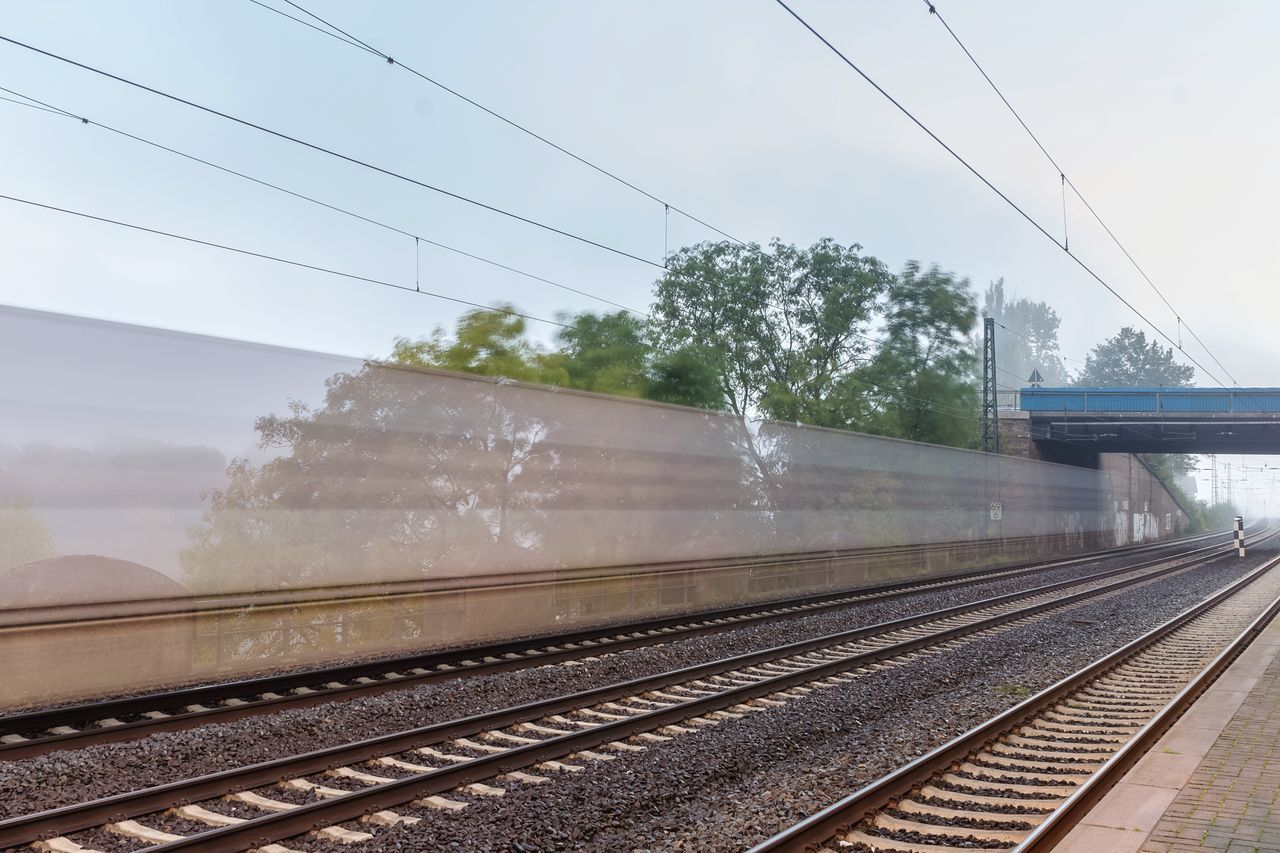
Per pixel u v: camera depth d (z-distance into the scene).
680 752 7.95
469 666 11.54
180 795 6.50
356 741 7.80
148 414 10.18
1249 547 53.97
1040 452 48.00
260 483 11.26
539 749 7.80
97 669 9.48
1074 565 36.44
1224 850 5.32
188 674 10.38
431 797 6.78
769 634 15.38
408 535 13.16
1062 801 6.85
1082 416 45.22
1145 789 6.51
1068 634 16.22
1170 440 51.84
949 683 11.76
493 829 6.06
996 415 41.00
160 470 10.23
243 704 9.23
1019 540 41.44
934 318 38.62
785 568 23.30
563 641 13.92
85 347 9.73
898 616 18.66
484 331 19.95
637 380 24.06
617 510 17.52
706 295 32.72
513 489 15.14
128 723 8.52
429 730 8.20
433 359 18.92
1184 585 26.61
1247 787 6.53
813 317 34.00
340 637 12.17
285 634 11.49
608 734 8.52
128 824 6.08
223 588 10.73
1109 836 5.56
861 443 27.89
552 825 6.21
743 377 31.61
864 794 6.38
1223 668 12.31
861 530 27.34
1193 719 8.76
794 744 8.55
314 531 11.84
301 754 7.25
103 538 9.67
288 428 11.64
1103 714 10.09
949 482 34.00
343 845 5.88
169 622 10.20
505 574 14.80
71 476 9.45
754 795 7.01
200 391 10.71
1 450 8.96
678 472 19.44
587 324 24.38
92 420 9.70
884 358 37.19
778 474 23.48
